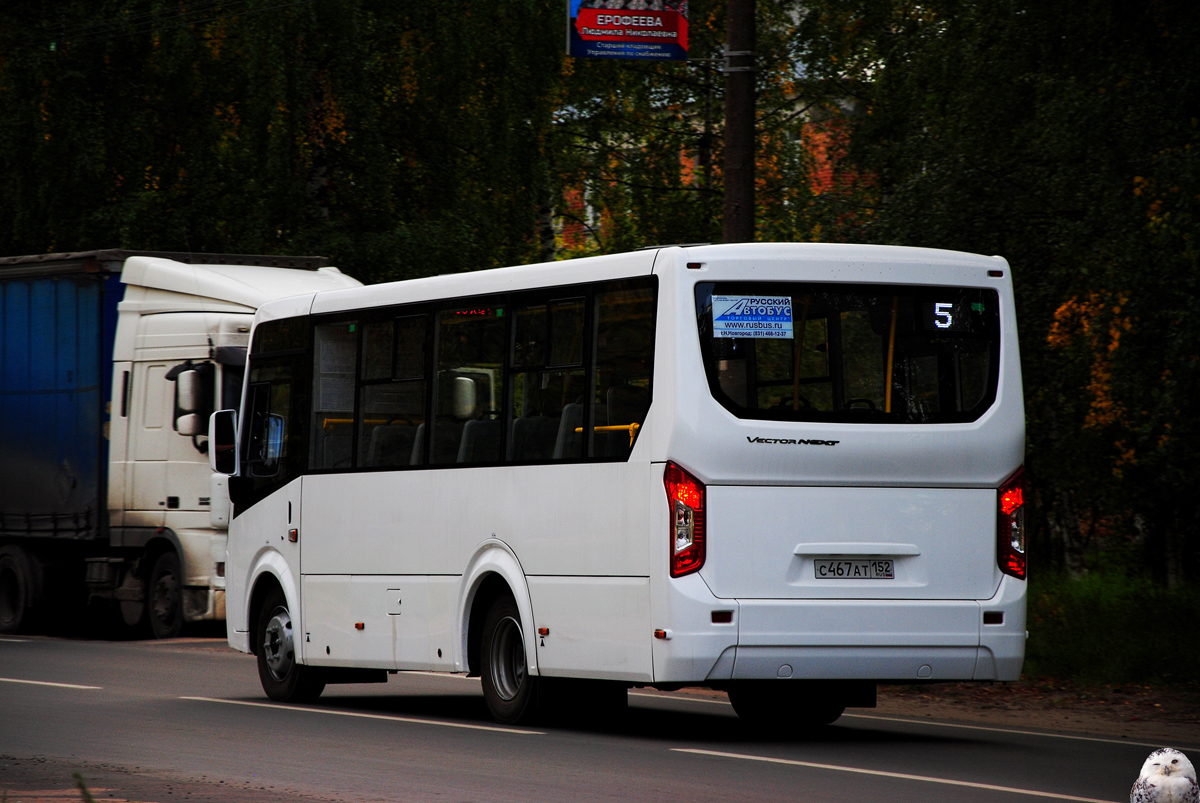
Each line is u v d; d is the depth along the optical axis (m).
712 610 29.42
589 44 45.94
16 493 66.06
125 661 51.81
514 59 88.12
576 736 31.89
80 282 63.53
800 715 34.25
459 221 86.12
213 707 37.78
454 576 34.88
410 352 36.66
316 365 39.56
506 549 33.47
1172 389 42.88
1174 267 43.06
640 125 111.25
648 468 30.09
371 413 37.66
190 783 24.92
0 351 66.88
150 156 85.62
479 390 34.62
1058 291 49.78
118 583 62.88
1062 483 59.31
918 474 30.80
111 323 62.88
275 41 81.69
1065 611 50.12
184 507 59.91
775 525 29.92
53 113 84.00
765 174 108.12
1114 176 46.56
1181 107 46.53
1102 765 27.88
